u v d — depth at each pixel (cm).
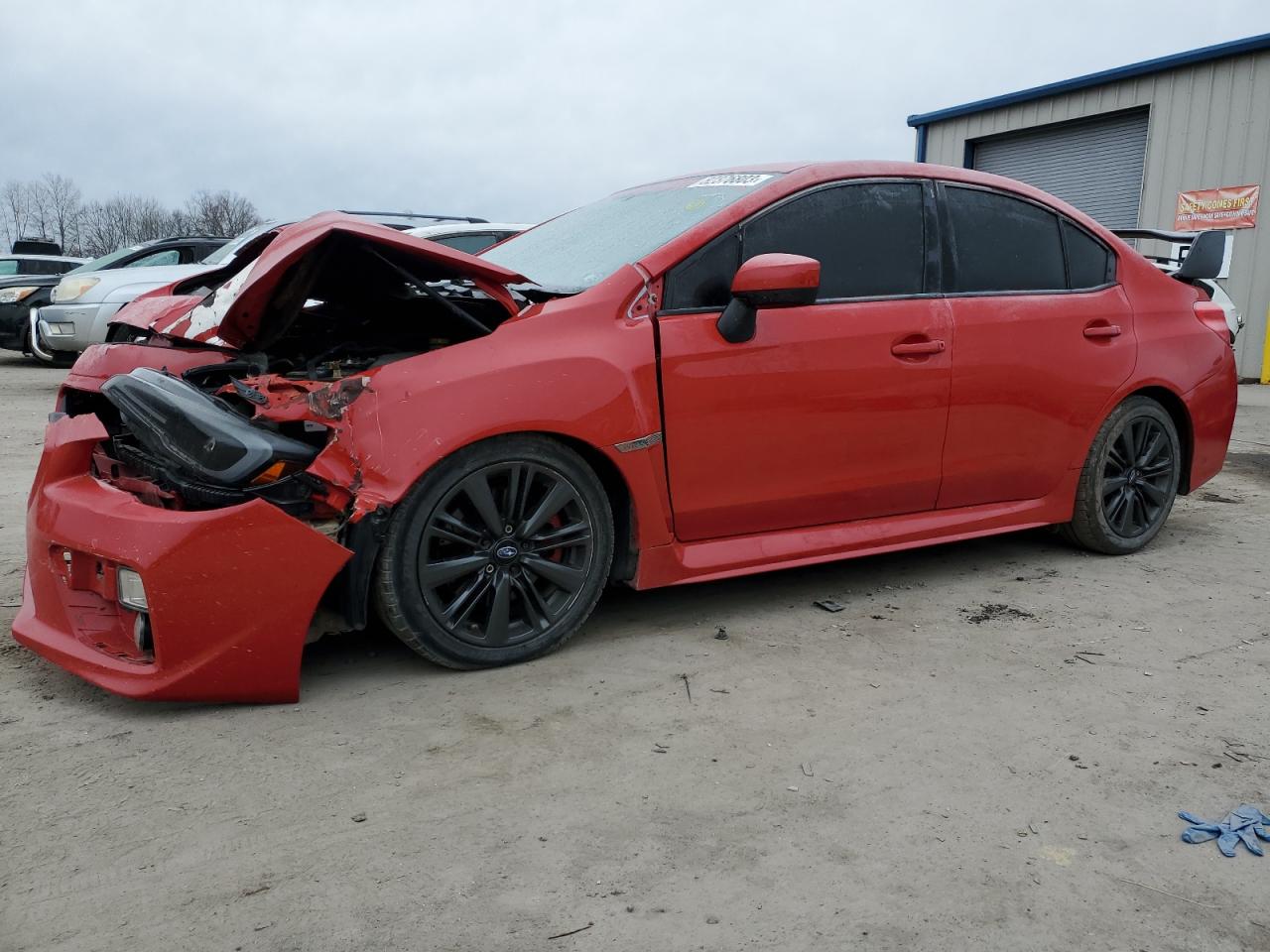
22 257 1516
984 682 279
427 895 181
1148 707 264
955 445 352
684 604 345
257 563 242
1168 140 1390
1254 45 1269
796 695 269
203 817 205
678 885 186
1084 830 205
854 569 389
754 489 315
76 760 229
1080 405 379
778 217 320
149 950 166
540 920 175
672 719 254
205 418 247
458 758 232
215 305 315
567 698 265
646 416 290
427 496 261
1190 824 208
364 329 353
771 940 170
